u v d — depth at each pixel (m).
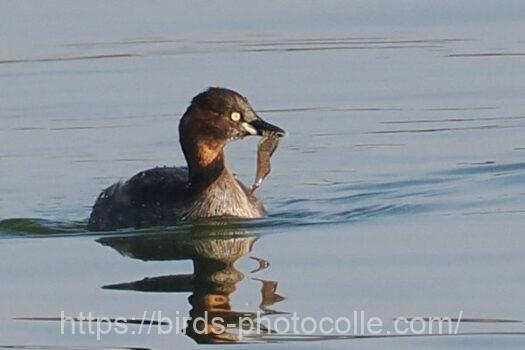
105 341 13.90
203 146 18.70
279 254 16.95
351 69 27.02
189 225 18.56
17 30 29.59
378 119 24.17
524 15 29.98
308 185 20.92
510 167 21.09
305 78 26.45
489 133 23.06
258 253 17.06
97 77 26.89
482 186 20.22
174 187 18.95
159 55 27.66
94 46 28.58
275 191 20.67
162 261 16.83
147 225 18.69
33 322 14.55
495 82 25.92
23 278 16.20
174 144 23.05
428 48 28.17
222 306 14.83
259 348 13.60
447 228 17.91
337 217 18.92
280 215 19.14
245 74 26.77
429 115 24.14
